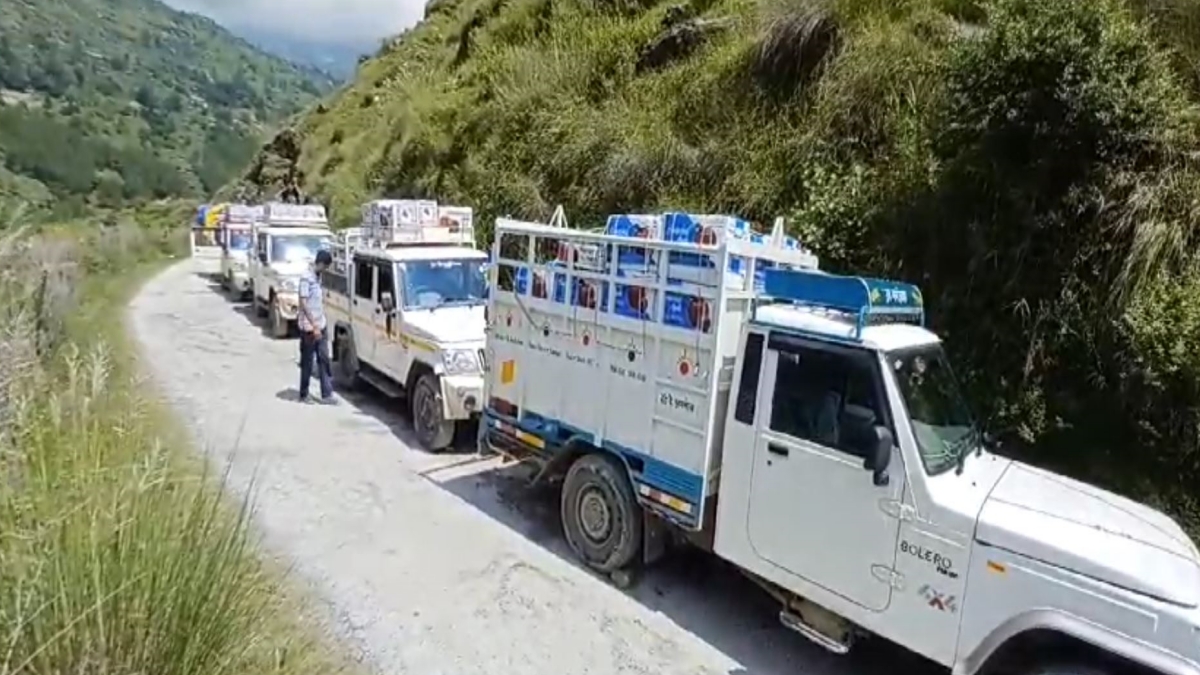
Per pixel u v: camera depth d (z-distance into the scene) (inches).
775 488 202.7
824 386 193.8
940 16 376.2
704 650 212.4
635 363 238.7
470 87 786.2
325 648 193.6
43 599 128.3
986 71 274.2
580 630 219.1
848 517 187.8
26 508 138.4
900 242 315.3
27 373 199.3
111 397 275.9
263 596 180.1
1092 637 151.3
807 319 201.6
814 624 199.9
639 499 237.6
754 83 446.3
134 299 812.6
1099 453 255.1
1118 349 251.0
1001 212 279.1
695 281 219.1
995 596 165.0
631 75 572.7
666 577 251.8
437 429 360.5
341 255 490.0
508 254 294.4
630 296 239.8
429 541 270.5
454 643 208.8
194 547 146.9
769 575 205.0
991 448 252.4
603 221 483.2
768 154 411.8
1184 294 239.8
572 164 534.0
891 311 201.8
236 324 689.6
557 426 271.3
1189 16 283.9
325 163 1130.0
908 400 183.5
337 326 492.7
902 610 179.0
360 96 1349.7
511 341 292.7
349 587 234.1
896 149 339.6
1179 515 236.1
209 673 140.3
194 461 267.1
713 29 526.0
